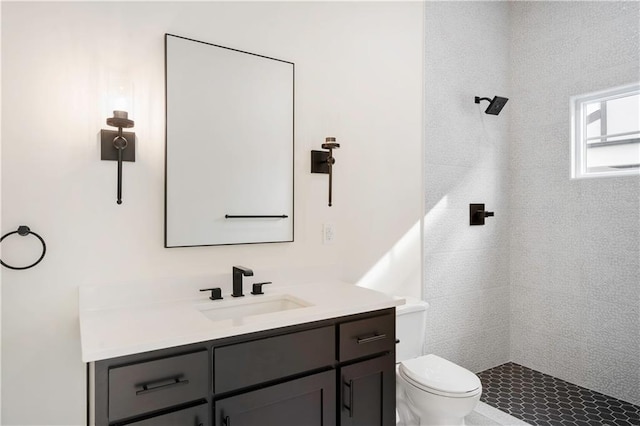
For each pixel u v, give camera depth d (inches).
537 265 112.1
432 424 74.1
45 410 57.4
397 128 93.5
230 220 70.6
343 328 59.9
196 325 51.3
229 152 70.3
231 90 70.6
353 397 60.8
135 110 62.9
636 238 92.8
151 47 64.4
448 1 104.0
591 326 100.5
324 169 81.5
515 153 117.2
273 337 53.5
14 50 55.2
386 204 91.7
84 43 59.6
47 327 57.5
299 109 79.1
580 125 106.2
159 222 65.2
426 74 99.0
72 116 58.7
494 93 114.3
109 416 42.9
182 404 47.0
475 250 109.6
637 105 96.3
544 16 111.2
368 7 89.0
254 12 74.1
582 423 85.3
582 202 102.7
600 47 99.6
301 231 79.6
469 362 108.5
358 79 87.2
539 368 111.3
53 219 57.6
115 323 52.4
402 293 94.6
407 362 79.6
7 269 55.1
